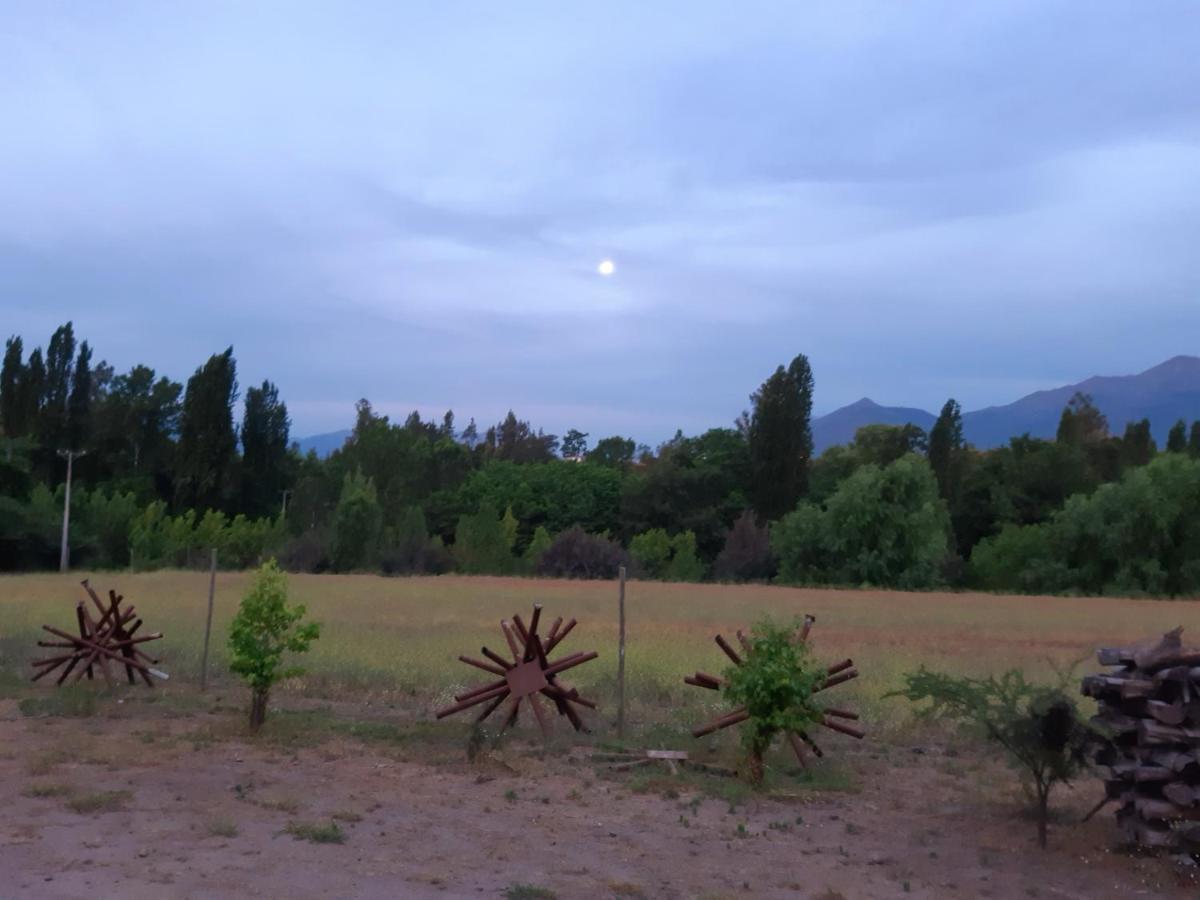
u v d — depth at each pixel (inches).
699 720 553.0
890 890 310.2
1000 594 2383.1
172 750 459.2
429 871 308.0
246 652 490.9
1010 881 322.0
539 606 514.0
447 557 2704.2
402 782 416.5
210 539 2834.6
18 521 2472.9
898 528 2615.7
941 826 381.1
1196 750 333.1
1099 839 363.3
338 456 3932.1
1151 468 2539.4
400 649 822.5
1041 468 3245.6
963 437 3718.0
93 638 624.4
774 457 3230.8
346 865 310.7
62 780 401.4
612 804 395.5
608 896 293.1
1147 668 343.6
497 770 440.1
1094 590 2536.9
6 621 977.5
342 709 584.7
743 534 2891.2
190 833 337.1
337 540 2608.3
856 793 427.5
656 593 1819.6
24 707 548.7
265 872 301.1
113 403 3774.6
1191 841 333.7
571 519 3585.1
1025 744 359.6
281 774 423.5
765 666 424.2
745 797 410.3
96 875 293.6
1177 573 2468.0
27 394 3358.8
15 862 302.2
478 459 4436.5
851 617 1446.9
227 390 3558.1
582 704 526.3
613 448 4923.7
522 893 289.1
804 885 310.2
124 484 3614.7
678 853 338.0
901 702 611.8
